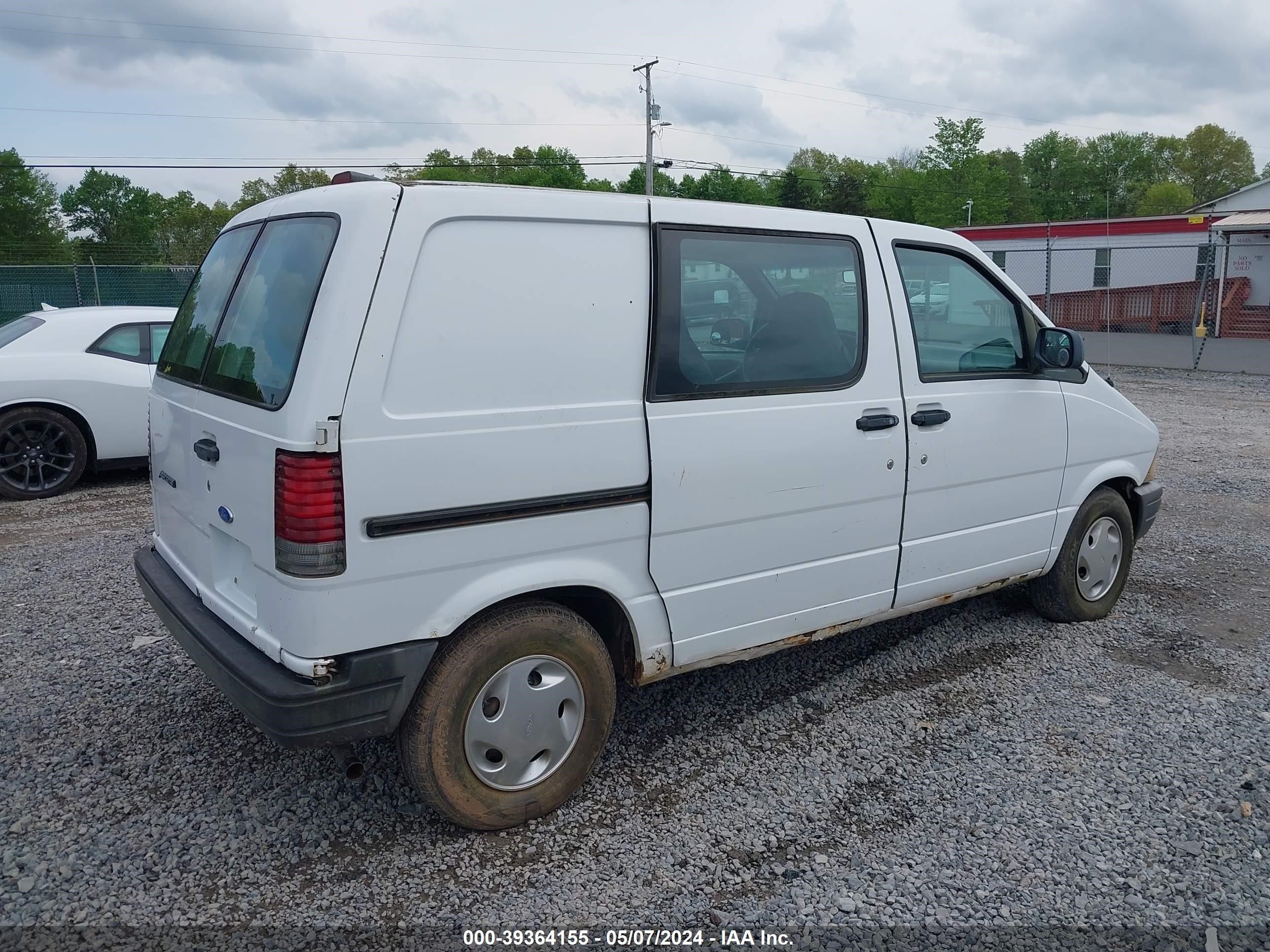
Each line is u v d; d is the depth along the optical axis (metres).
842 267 3.82
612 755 3.74
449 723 2.99
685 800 3.42
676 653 3.50
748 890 2.94
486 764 3.13
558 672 3.21
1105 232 28.30
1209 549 6.60
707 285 3.39
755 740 3.87
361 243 2.70
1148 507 5.32
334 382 2.65
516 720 3.14
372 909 2.82
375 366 2.71
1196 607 5.44
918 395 4.03
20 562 6.00
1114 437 5.01
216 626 3.13
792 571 3.73
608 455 3.14
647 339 3.23
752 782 3.55
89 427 7.96
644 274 3.23
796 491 3.64
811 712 4.13
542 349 3.00
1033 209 78.06
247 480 2.88
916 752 3.79
